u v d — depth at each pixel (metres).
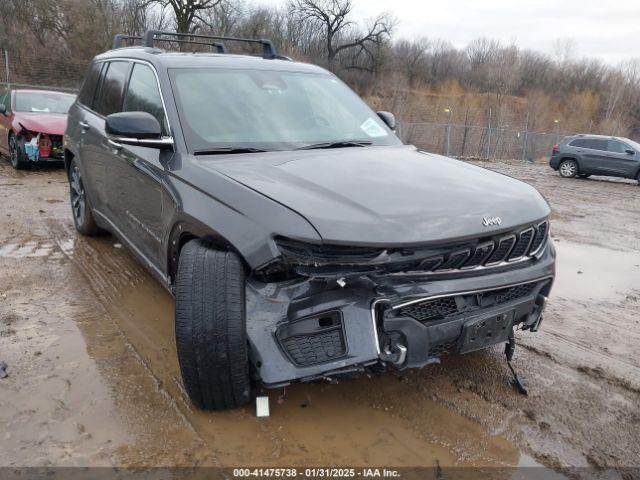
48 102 11.02
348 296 2.52
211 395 2.61
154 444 2.59
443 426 2.81
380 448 2.62
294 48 50.59
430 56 62.81
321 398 2.99
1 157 11.91
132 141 3.25
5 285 4.45
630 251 7.23
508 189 3.08
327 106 4.05
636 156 17.27
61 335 3.62
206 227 2.71
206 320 2.46
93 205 5.19
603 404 3.09
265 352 2.45
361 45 57.00
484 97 48.50
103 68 5.11
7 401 2.88
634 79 60.50
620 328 4.28
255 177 2.86
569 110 53.97
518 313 2.88
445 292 2.57
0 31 29.12
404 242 2.45
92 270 4.84
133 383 3.07
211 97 3.64
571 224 9.18
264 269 2.51
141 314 3.97
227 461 2.49
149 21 35.12
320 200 2.61
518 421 2.88
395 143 4.02
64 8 31.30
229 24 38.25
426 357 2.59
